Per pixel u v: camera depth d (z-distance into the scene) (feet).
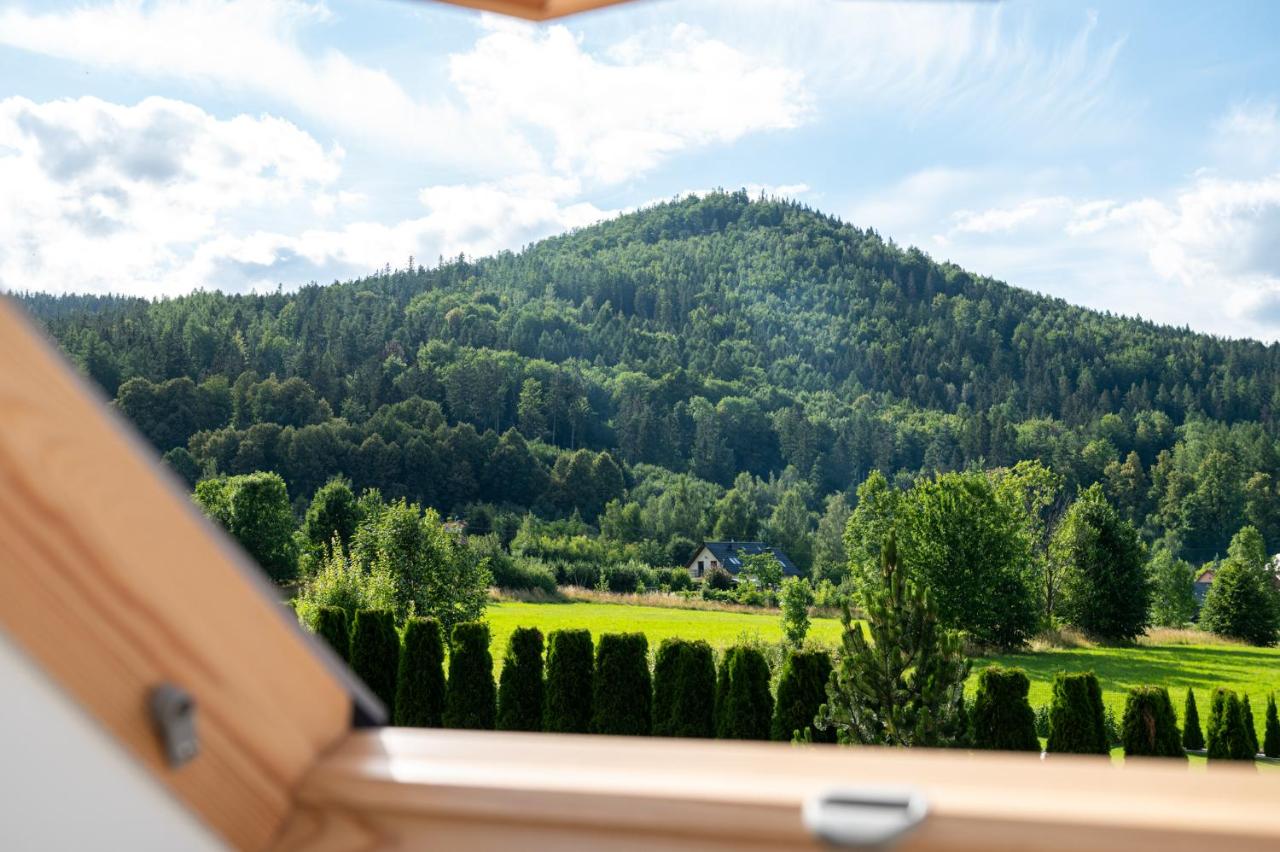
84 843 2.03
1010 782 1.91
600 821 2.04
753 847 1.95
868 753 2.04
